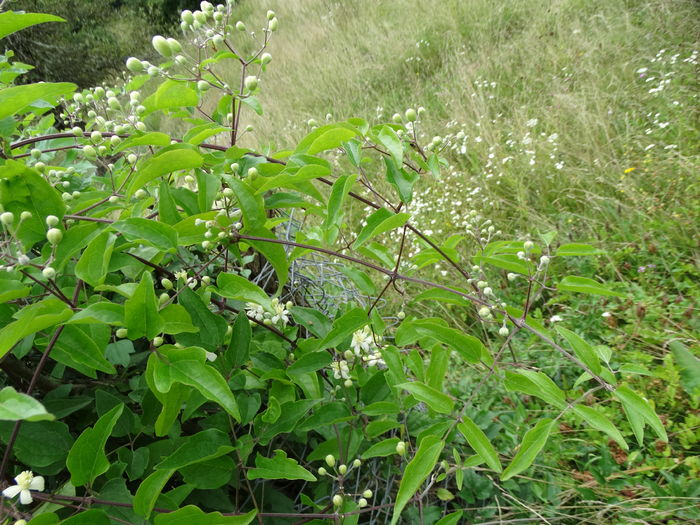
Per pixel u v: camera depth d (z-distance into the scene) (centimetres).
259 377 166
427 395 132
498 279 353
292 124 738
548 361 273
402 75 779
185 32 174
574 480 210
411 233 418
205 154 166
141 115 182
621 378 254
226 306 180
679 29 545
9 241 132
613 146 428
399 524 183
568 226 368
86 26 1424
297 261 255
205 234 152
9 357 143
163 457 149
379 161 532
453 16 824
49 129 251
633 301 292
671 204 356
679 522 181
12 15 118
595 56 551
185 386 127
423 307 347
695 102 435
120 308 118
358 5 1114
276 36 1155
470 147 501
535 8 738
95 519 115
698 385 226
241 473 167
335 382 186
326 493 182
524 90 559
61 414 146
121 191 181
